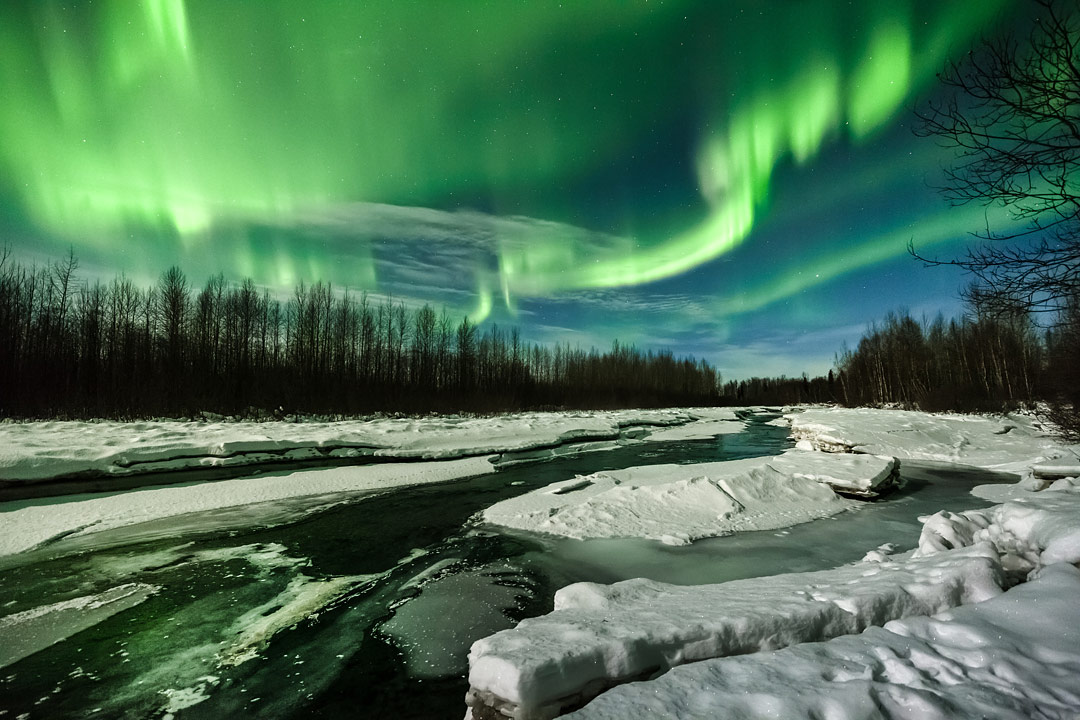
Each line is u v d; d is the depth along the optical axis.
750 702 2.75
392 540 10.28
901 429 25.20
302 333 43.78
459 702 4.73
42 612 6.80
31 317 31.84
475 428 28.23
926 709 2.51
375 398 41.59
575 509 11.57
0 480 13.24
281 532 10.95
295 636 6.09
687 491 12.15
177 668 5.37
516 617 6.61
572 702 3.26
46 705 4.71
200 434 21.30
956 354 45.78
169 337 36.41
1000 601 3.73
